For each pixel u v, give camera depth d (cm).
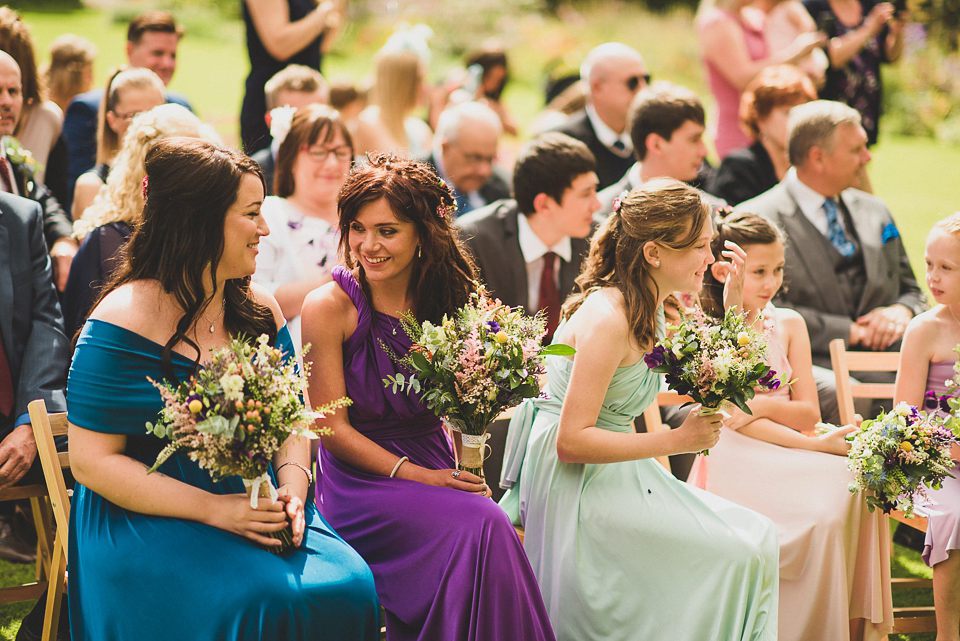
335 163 644
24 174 654
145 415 407
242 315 442
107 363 402
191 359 419
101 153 729
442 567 438
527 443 529
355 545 464
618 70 960
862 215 771
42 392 518
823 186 746
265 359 382
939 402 532
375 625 408
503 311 455
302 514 421
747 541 475
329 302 479
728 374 456
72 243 670
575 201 693
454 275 495
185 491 399
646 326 489
